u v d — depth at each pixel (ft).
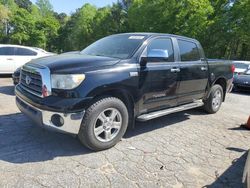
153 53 15.30
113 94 14.06
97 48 17.06
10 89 29.58
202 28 100.48
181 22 105.60
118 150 14.08
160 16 112.06
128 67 14.34
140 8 126.11
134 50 15.26
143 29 119.14
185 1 103.71
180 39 18.53
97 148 13.61
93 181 11.06
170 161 13.29
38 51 40.32
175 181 11.55
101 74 13.20
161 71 16.07
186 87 18.49
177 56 17.83
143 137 16.21
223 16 100.53
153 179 11.57
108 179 11.28
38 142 14.44
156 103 16.40
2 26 199.31
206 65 20.38
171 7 108.27
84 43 217.97
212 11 100.22
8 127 16.43
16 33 205.16
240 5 96.63
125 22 183.83
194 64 19.07
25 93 13.83
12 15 201.36
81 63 13.32
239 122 20.89
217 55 110.22
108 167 12.26
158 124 18.90
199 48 20.33
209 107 22.13
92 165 12.33
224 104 28.12
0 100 23.59
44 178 11.02
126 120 14.46
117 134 14.21
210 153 14.61
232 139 16.97
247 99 33.17
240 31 96.53
